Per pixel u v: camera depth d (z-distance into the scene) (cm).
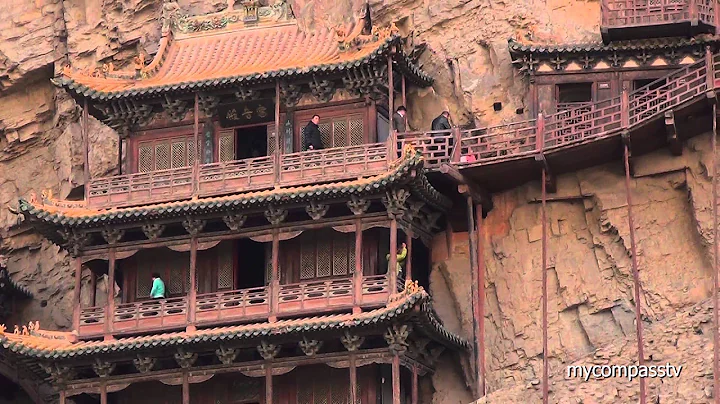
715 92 7156
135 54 8781
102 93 7950
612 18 7581
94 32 8850
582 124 7456
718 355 6831
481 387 7538
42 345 7681
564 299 7544
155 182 7856
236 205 7619
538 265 7631
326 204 7606
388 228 7675
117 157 8675
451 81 8012
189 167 7844
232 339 7500
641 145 7412
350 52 7831
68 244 7894
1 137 9019
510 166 7556
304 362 7538
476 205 7725
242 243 7950
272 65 7931
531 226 7688
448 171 7556
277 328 7444
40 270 8888
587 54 7681
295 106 7912
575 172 7619
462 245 7819
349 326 7388
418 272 7906
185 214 7694
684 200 7419
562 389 7138
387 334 7400
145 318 7744
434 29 8081
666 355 7038
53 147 8975
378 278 7550
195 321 7688
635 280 7131
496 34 7969
